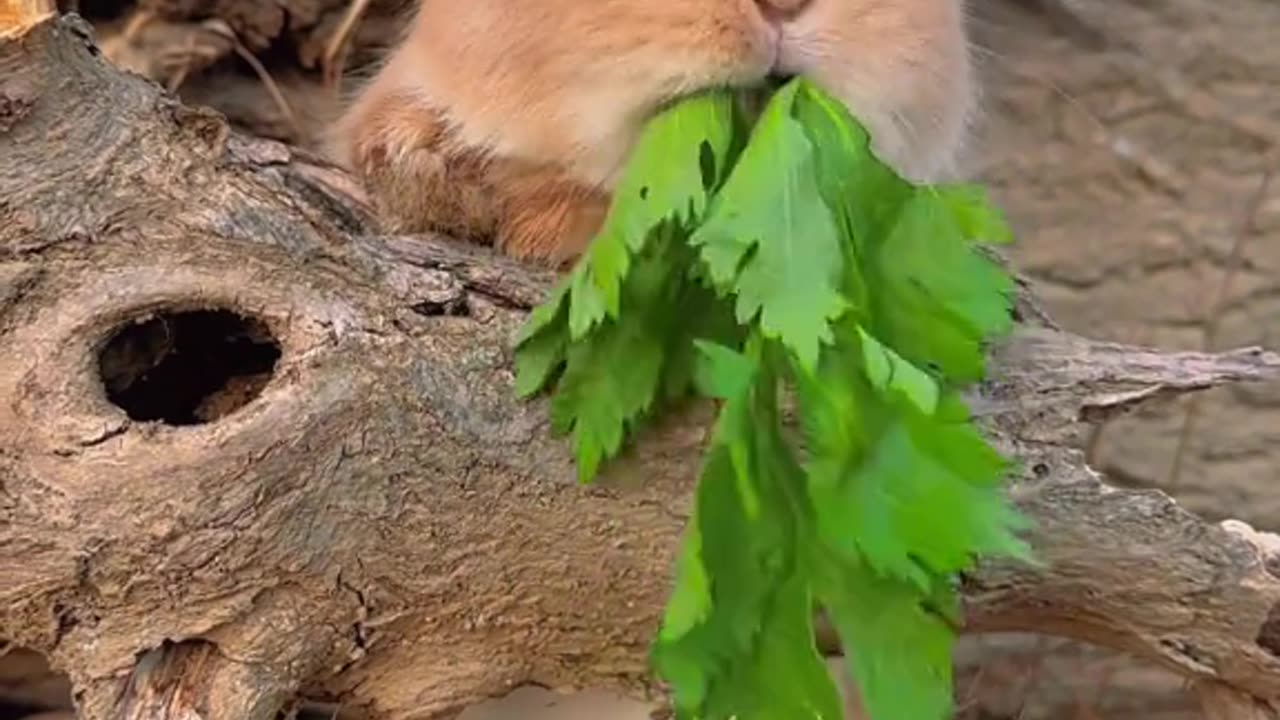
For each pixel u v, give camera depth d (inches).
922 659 16.9
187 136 18.6
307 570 18.1
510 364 18.3
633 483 18.2
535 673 19.0
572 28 18.1
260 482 17.8
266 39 26.8
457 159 19.6
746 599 16.9
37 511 17.8
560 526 18.3
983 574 18.6
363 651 18.6
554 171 19.2
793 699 16.9
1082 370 18.9
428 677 18.8
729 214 16.8
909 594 16.9
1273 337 27.7
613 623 18.6
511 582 18.4
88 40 18.7
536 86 18.6
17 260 18.0
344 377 18.1
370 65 26.0
